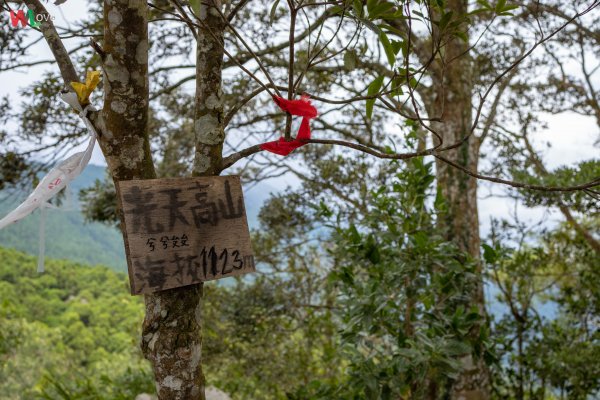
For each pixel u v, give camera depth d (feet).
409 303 9.30
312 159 17.69
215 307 18.04
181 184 4.79
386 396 8.69
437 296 10.56
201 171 5.20
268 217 17.60
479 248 13.73
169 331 4.84
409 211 9.33
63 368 37.29
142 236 4.54
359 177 16.52
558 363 13.67
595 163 12.86
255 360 18.02
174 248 4.66
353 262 9.64
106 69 4.48
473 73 16.53
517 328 14.37
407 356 8.15
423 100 15.75
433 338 8.53
